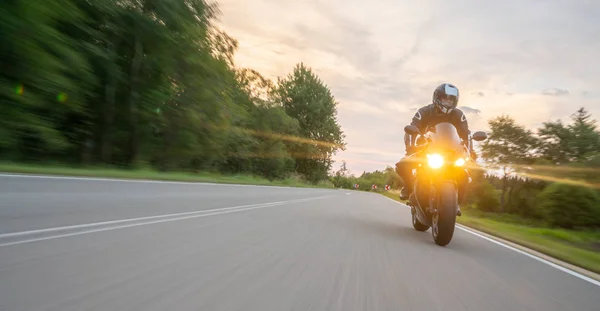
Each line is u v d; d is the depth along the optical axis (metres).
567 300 4.07
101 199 8.33
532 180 33.09
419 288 3.87
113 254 4.00
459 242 7.54
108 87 21.34
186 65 24.30
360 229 7.62
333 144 64.06
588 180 22.95
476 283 4.34
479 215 32.84
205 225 6.36
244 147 37.19
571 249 8.23
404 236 7.37
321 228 7.20
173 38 22.69
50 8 14.11
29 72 14.11
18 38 13.29
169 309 2.71
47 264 3.45
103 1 18.42
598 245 15.25
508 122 36.97
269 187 23.84
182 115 25.70
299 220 8.11
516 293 4.11
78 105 17.25
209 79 26.19
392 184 79.56
